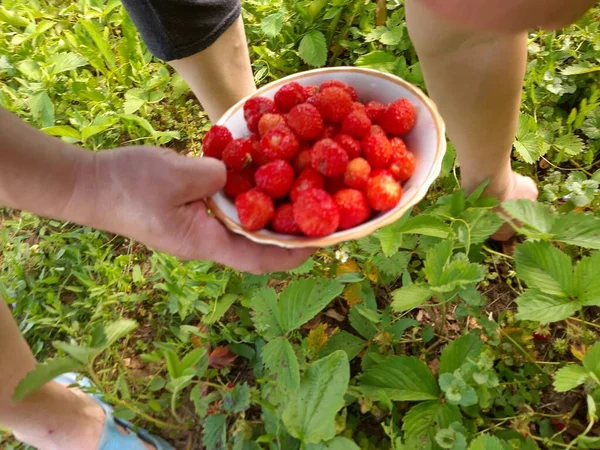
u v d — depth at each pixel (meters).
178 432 0.44
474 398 0.35
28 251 0.56
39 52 0.71
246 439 0.40
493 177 0.46
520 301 0.38
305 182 0.34
